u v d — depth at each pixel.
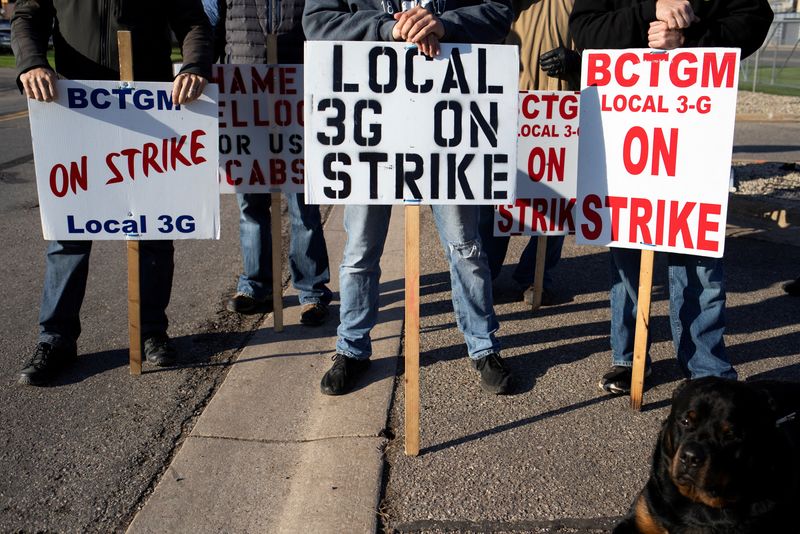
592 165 3.59
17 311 4.95
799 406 2.88
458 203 3.24
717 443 2.44
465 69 3.16
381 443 3.39
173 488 3.11
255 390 3.88
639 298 3.57
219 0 4.79
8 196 8.15
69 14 3.83
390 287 5.28
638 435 3.45
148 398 3.84
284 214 7.34
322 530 2.85
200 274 5.68
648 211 3.51
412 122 3.18
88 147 3.79
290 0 4.56
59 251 4.01
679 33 3.34
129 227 3.88
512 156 3.22
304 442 3.42
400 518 2.92
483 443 3.40
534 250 5.00
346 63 3.15
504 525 2.87
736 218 6.99
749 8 3.42
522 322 4.71
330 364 4.16
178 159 3.84
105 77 3.88
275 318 4.56
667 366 4.11
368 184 3.21
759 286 5.30
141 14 3.90
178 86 3.74
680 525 2.54
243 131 4.37
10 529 2.91
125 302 5.08
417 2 3.43
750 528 2.46
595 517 2.91
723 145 3.33
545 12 4.65
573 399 3.77
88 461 3.32
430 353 4.27
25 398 3.83
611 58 3.48
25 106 14.91
